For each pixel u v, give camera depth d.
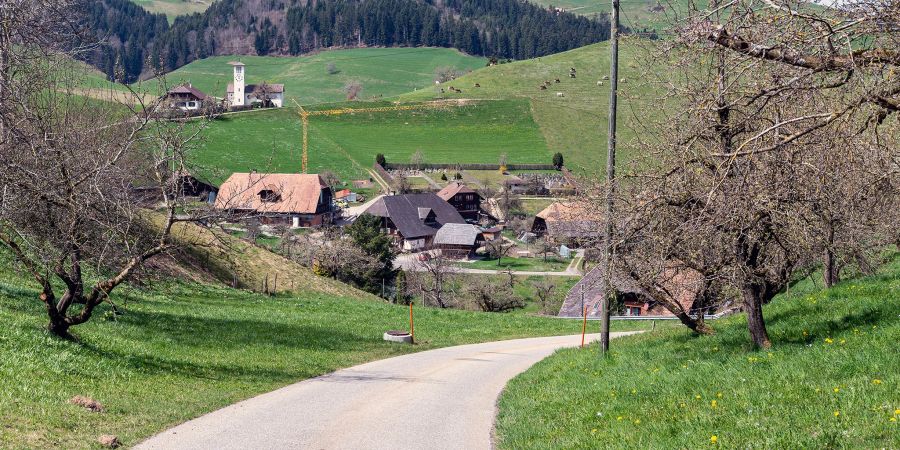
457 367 29.38
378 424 17.47
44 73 25.69
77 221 21.59
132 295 38.19
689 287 23.70
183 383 21.31
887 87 10.17
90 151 22.56
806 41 10.18
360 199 151.12
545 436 15.11
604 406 16.61
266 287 53.31
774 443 11.12
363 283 86.88
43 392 16.64
